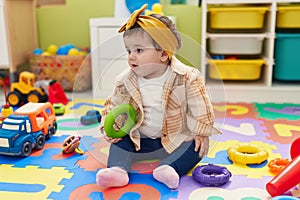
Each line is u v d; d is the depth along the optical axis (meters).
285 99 1.93
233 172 1.10
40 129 1.30
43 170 1.12
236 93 1.94
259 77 2.07
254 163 1.15
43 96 1.90
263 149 1.21
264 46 2.08
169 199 0.94
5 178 1.07
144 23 1.02
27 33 2.36
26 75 1.89
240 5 2.00
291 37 1.93
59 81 2.21
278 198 0.87
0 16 2.12
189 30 2.22
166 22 1.06
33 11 2.42
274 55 2.01
